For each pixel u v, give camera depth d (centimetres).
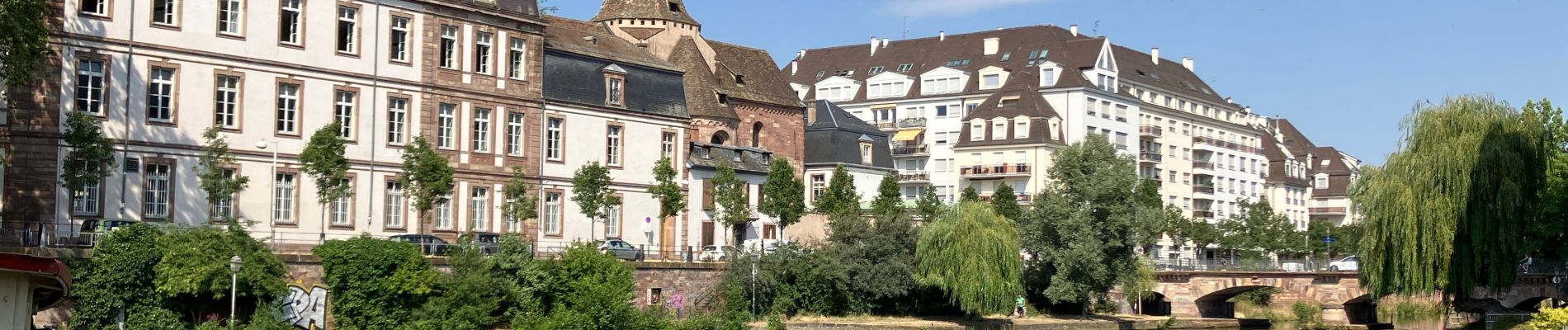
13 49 5831
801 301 8269
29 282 4106
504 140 7931
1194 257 14938
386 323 6094
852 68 16312
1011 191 12238
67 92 6412
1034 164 14100
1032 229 9525
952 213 8475
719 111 10694
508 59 7969
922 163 15200
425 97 7550
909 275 8506
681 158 8975
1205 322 10038
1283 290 10475
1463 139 7456
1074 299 9419
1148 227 9556
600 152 8456
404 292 6138
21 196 6309
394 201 7456
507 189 7500
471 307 6238
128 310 5644
